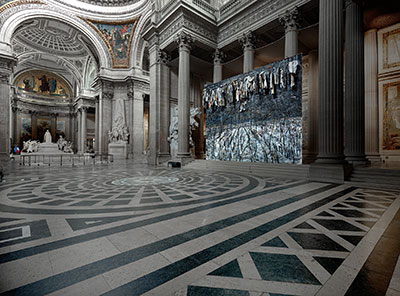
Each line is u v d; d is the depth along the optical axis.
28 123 37.47
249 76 11.82
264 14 12.65
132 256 2.30
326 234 2.89
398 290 1.72
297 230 3.03
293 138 10.01
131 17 23.02
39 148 27.72
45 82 38.78
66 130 40.56
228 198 5.02
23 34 26.61
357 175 7.30
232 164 11.41
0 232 2.98
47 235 2.88
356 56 9.16
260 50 15.20
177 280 1.86
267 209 4.09
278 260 2.21
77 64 32.97
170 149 16.47
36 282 1.83
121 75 25.36
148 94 25.36
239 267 2.08
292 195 5.31
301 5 10.98
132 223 3.35
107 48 24.80
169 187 6.48
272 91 10.68
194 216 3.69
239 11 13.75
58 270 2.02
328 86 7.84
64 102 40.47
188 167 13.34
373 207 4.20
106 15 23.14
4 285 1.78
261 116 11.27
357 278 1.89
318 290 1.73
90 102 33.12
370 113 11.77
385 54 11.64
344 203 4.51
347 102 9.28
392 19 11.09
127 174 9.92
